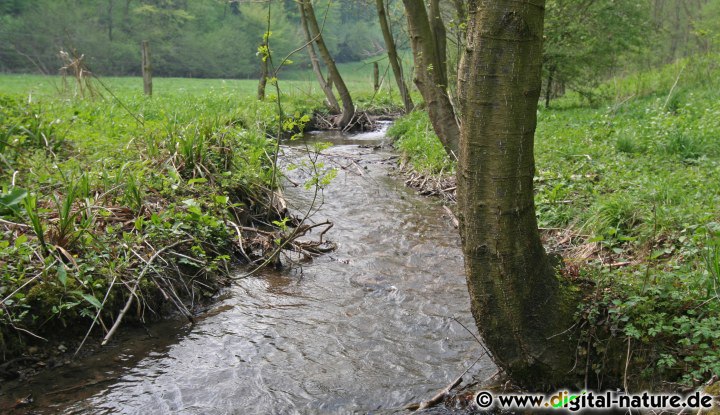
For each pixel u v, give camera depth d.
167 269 5.64
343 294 5.89
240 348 4.82
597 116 14.02
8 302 4.42
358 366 4.57
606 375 4.01
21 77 34.56
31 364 4.43
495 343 3.89
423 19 9.63
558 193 7.56
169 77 54.03
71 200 5.24
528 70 3.43
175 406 4.06
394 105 23.92
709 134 9.73
